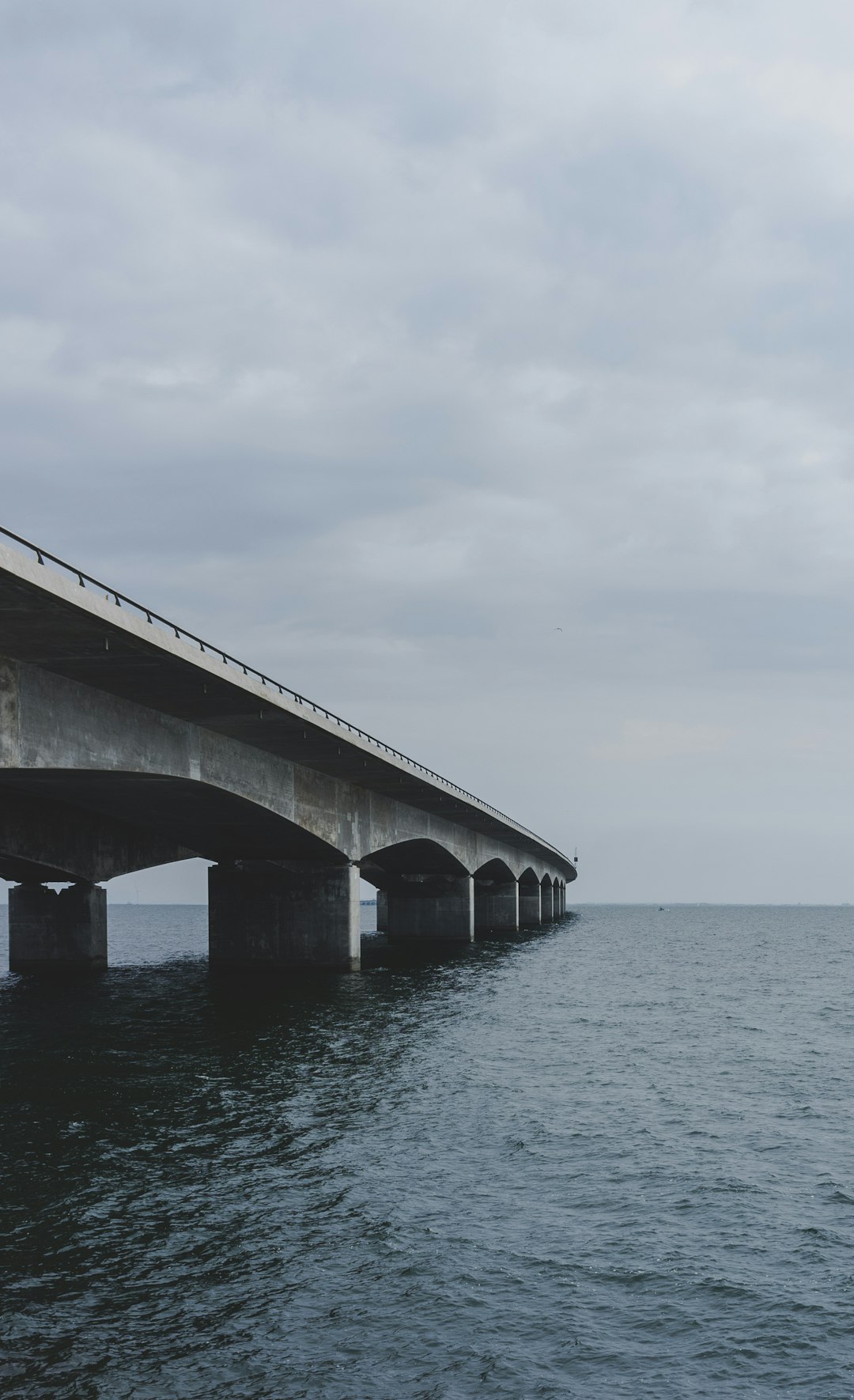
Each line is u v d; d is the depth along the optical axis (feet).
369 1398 44.06
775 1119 91.30
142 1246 60.39
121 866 226.58
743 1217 65.92
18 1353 47.65
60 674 113.80
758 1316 51.93
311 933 211.00
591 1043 131.23
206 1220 64.80
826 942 414.62
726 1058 121.70
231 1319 51.11
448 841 288.10
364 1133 85.10
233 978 204.64
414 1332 49.98
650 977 228.84
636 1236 62.54
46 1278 55.83
